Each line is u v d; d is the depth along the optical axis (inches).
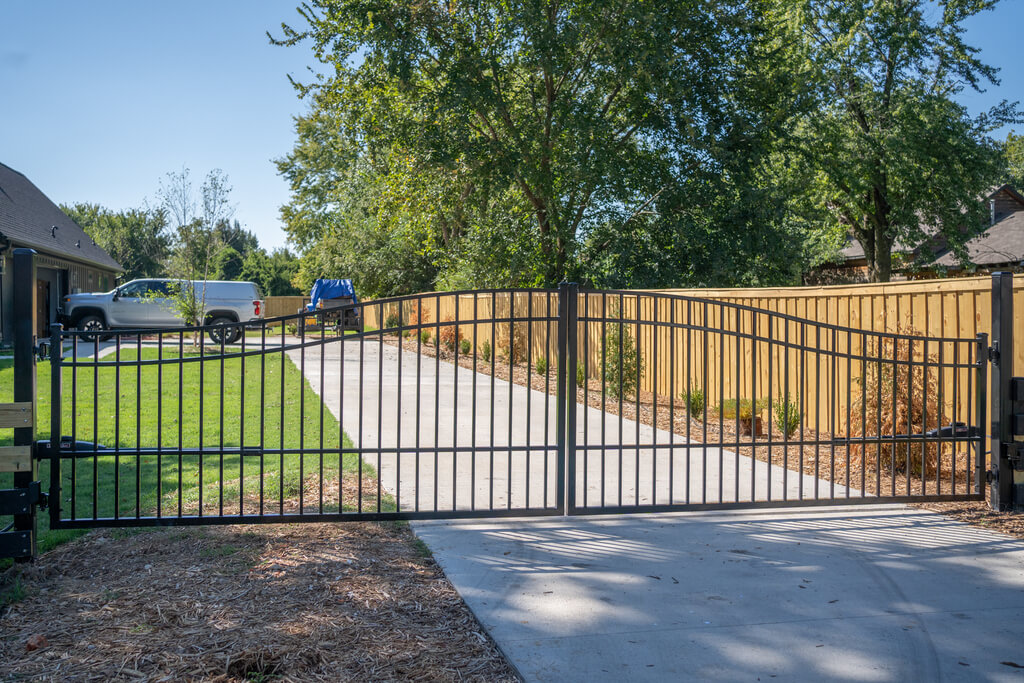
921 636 136.7
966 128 946.7
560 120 772.6
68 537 189.6
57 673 119.0
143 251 2311.8
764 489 252.1
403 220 1040.8
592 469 283.4
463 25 775.7
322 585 157.3
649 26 714.8
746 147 802.8
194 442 320.2
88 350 780.6
